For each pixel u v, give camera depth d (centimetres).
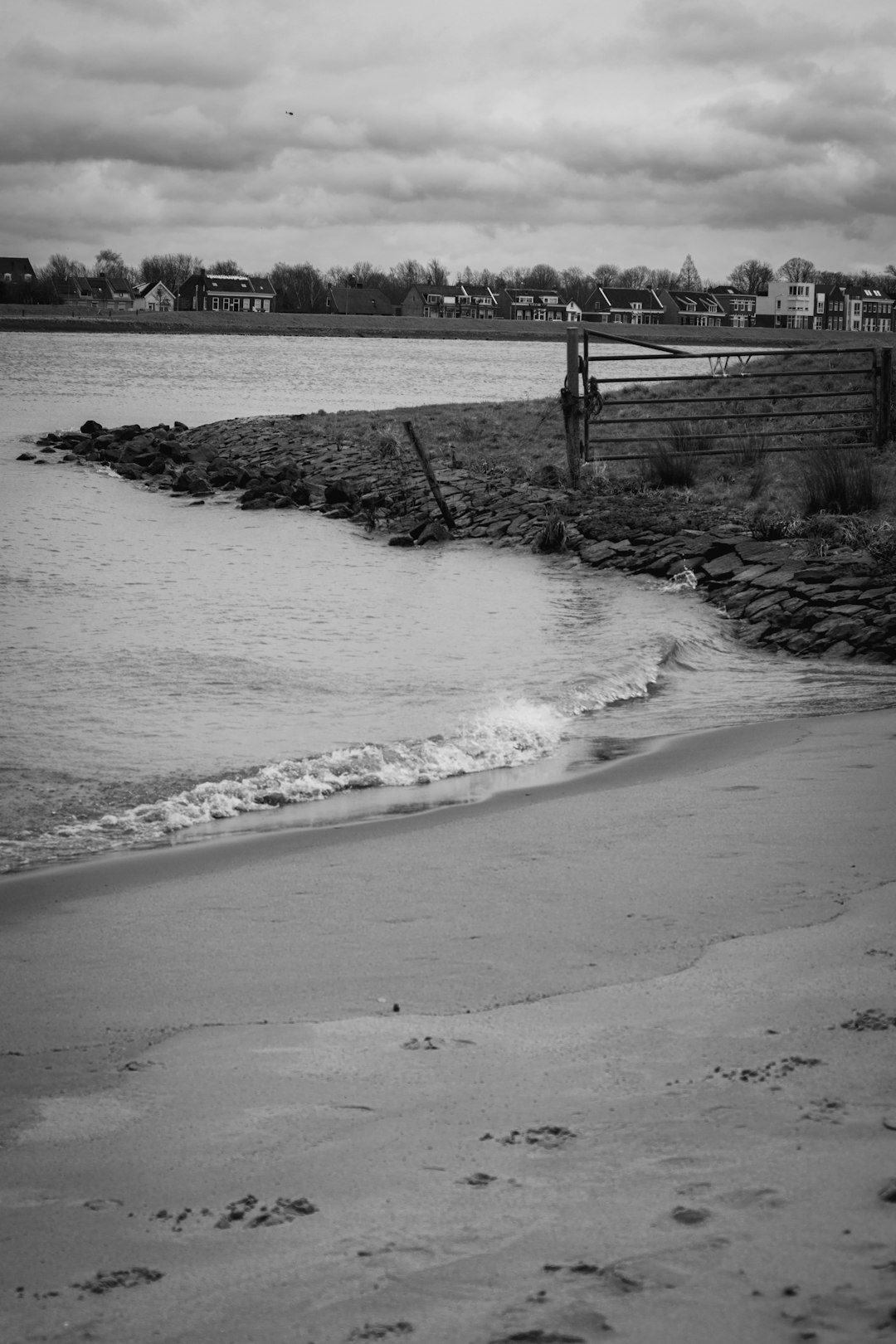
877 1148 350
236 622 1569
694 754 990
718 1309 278
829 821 765
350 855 737
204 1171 364
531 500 2498
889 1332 265
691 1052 432
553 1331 274
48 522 2592
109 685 1221
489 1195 338
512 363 11919
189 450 3838
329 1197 344
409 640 1474
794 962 521
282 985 527
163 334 19775
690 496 2367
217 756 987
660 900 624
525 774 952
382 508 2734
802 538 1931
